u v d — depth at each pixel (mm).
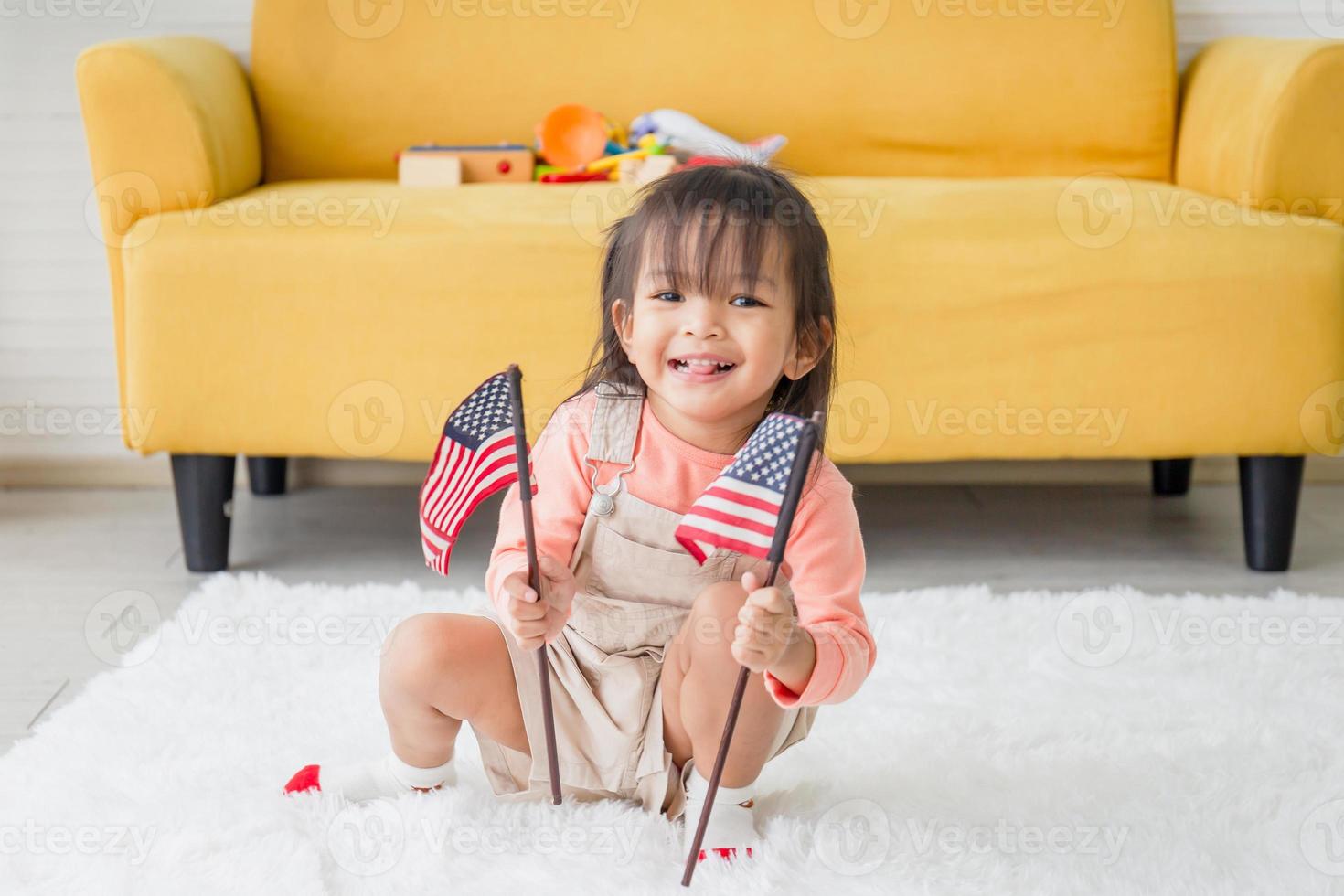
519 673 1008
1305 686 1333
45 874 942
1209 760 1151
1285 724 1232
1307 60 1720
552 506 1020
